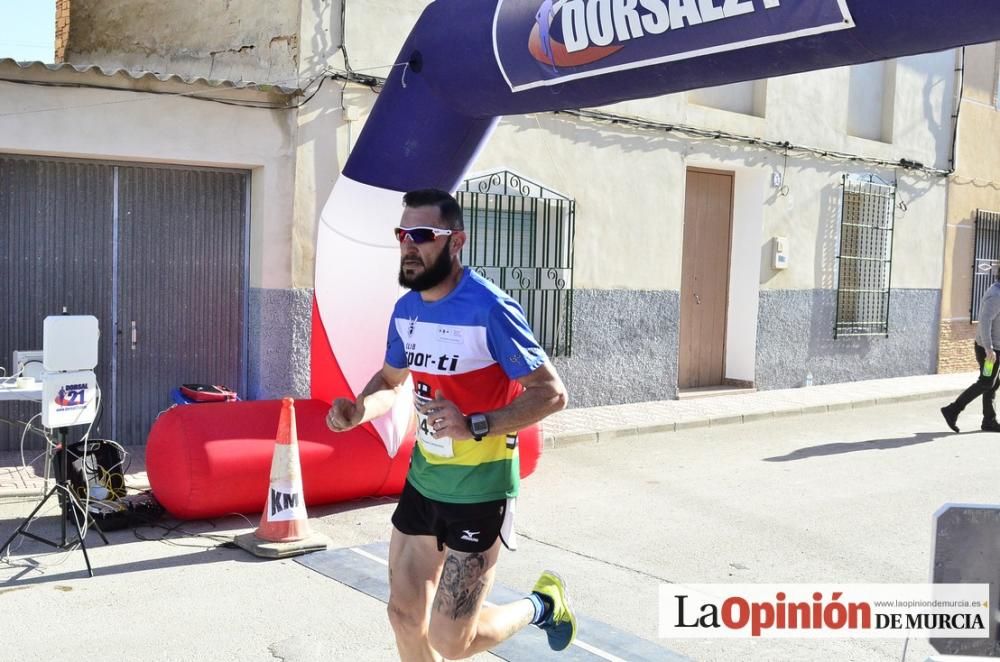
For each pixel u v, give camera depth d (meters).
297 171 8.71
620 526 6.81
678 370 12.76
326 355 7.07
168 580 5.39
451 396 3.60
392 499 7.21
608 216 11.26
